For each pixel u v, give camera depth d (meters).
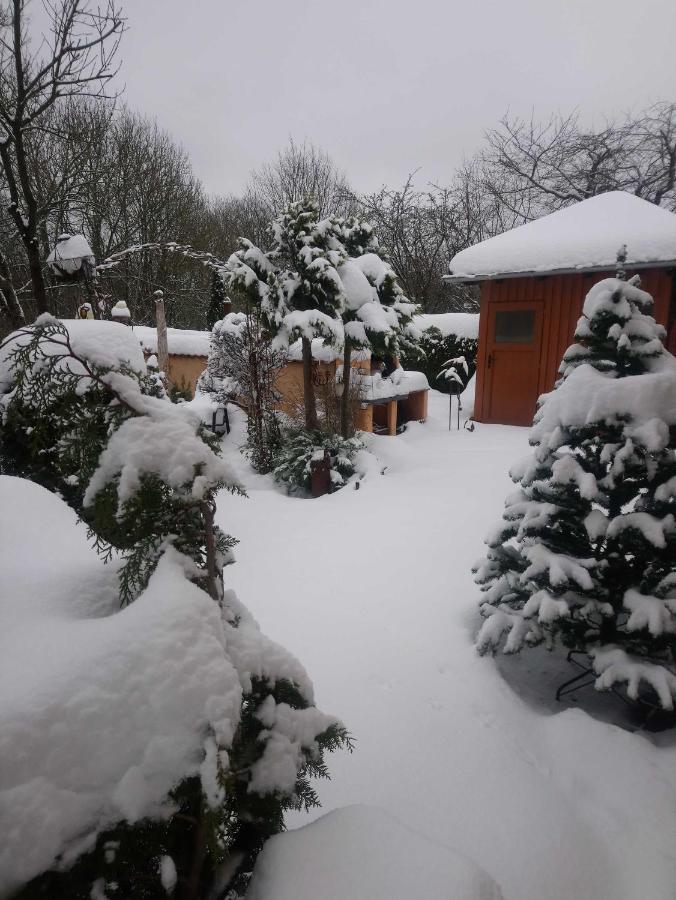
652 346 2.08
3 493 1.75
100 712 0.78
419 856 0.97
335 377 6.91
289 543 3.99
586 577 2.04
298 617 2.84
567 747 1.86
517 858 1.45
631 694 1.90
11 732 0.72
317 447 5.85
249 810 1.00
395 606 2.94
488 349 8.31
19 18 3.47
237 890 1.08
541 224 8.18
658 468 2.04
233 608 1.20
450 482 5.25
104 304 7.74
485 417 8.50
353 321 5.94
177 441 1.02
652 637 2.01
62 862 0.71
